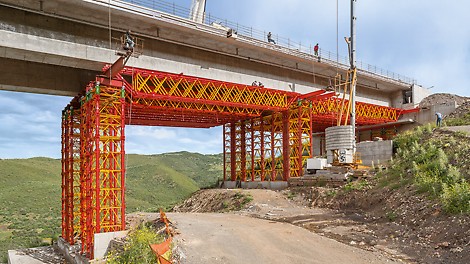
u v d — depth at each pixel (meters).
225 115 43.97
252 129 48.81
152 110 37.03
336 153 33.72
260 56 39.72
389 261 14.27
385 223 19.39
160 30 31.89
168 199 103.06
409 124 59.12
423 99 62.84
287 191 35.66
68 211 32.41
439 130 29.83
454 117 45.97
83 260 23.92
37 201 88.31
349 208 25.89
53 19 26.77
